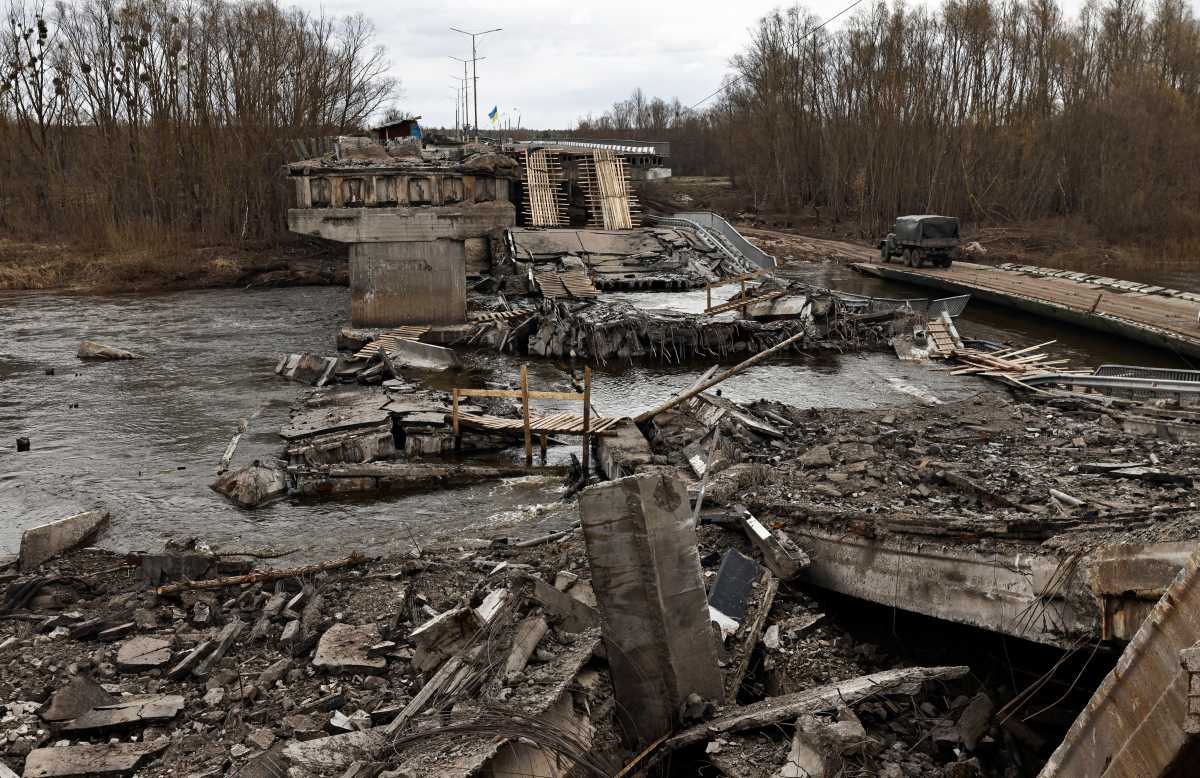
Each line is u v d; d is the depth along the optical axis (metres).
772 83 86.12
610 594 8.23
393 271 35.00
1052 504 13.38
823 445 18.06
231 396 26.69
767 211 85.69
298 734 8.72
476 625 9.75
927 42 76.25
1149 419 20.88
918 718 8.08
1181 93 72.75
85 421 24.16
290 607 11.72
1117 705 6.30
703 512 13.40
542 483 18.98
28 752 8.66
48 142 70.44
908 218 52.50
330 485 18.64
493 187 35.09
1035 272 48.75
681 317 34.44
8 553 15.48
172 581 13.05
